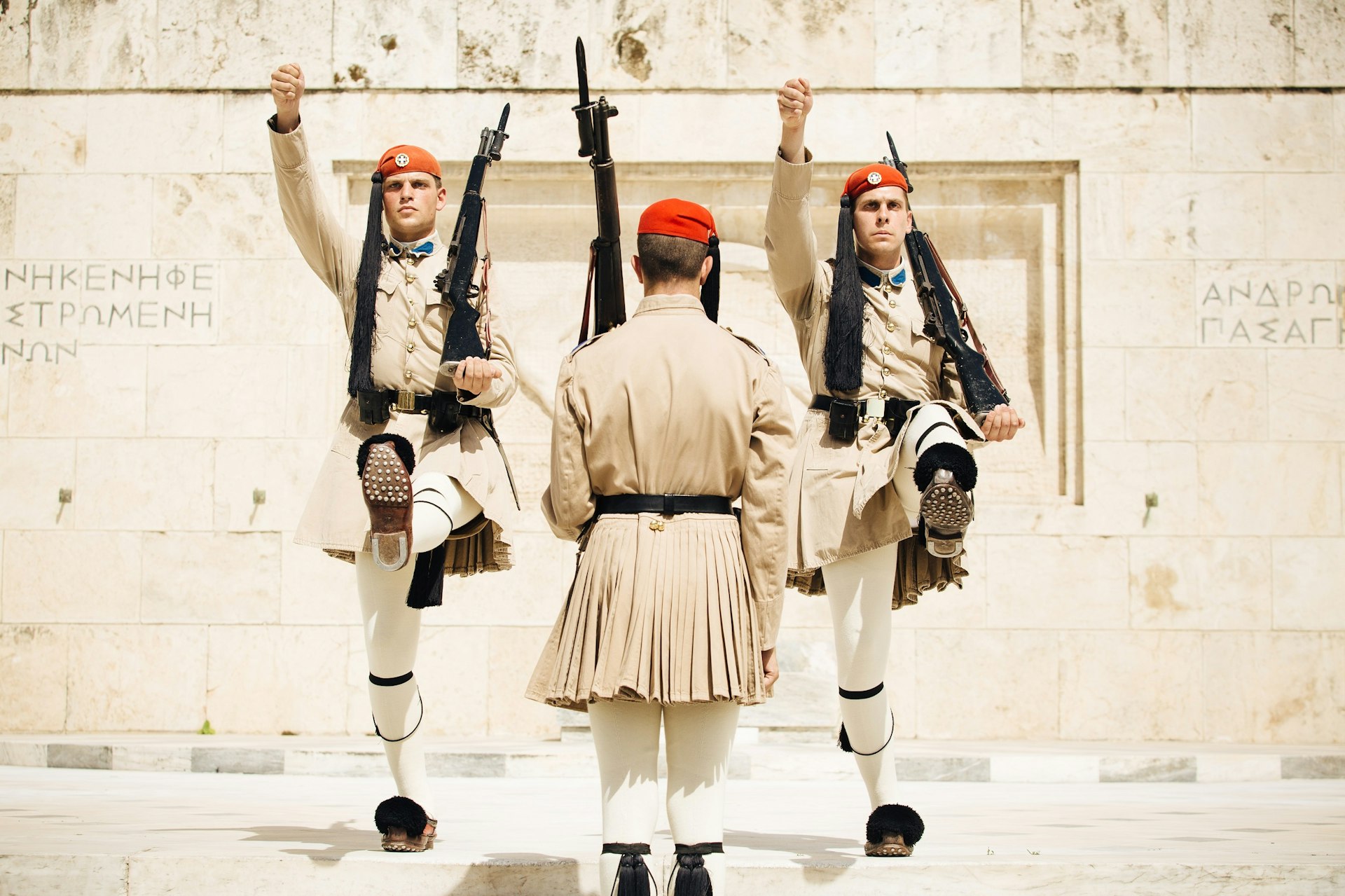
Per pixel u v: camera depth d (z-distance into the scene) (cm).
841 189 1235
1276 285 1204
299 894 500
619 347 466
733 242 1247
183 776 948
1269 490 1188
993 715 1170
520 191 1242
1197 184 1211
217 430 1199
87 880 500
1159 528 1186
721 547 455
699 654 440
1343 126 1212
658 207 484
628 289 1241
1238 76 1217
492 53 1230
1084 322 1205
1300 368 1197
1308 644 1172
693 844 444
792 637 1177
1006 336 1237
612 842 441
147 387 1203
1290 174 1210
